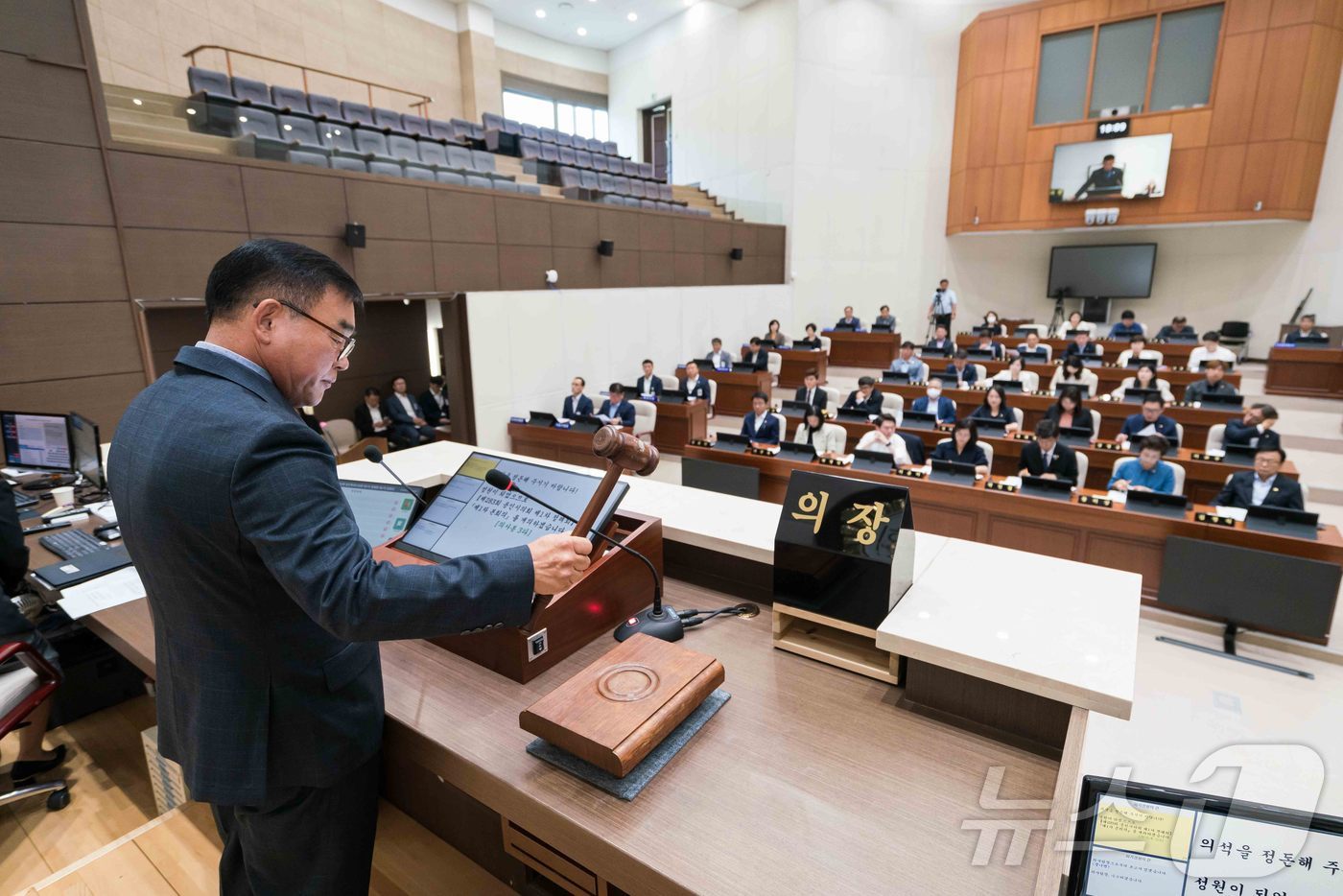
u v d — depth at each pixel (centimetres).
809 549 138
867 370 1155
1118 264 1210
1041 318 1302
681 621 155
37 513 315
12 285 450
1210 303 1188
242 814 109
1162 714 308
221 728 95
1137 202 1115
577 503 149
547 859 114
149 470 86
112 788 232
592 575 148
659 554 170
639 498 206
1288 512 367
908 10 1239
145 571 93
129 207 500
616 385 746
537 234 835
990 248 1303
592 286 921
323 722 102
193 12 866
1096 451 553
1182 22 1047
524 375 812
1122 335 1086
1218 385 720
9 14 435
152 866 172
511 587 94
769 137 1260
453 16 1262
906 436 613
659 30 1417
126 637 177
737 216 1266
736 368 1001
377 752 119
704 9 1325
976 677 121
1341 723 301
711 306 1099
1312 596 348
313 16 1025
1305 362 875
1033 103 1155
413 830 163
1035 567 155
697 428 785
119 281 499
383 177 671
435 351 1019
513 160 993
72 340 479
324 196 627
